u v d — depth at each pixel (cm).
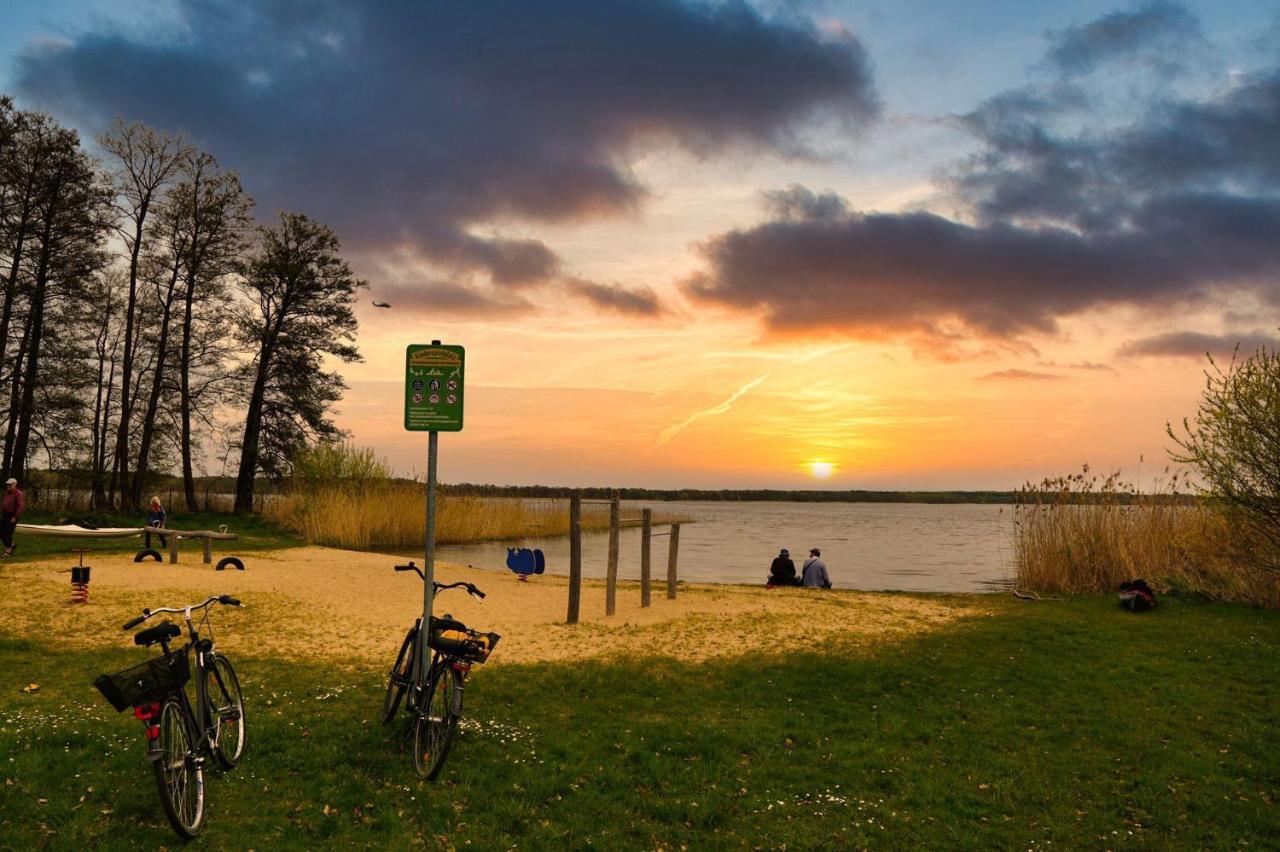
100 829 553
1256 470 1667
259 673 1006
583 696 952
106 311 4116
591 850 568
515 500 4175
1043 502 2077
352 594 1694
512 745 759
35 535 2639
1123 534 1986
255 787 637
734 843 591
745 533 5822
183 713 575
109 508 3862
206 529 3291
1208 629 1420
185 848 537
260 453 4241
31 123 3509
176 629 604
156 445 4303
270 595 1573
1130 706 960
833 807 660
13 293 3488
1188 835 636
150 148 3856
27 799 586
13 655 1038
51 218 3559
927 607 1688
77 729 740
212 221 4019
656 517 6788
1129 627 1441
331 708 857
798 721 874
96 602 1398
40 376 3644
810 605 1672
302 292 4438
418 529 3503
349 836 567
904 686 1031
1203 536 1877
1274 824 654
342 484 3722
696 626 1404
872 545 4472
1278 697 1005
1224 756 807
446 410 793
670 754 760
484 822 598
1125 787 724
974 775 739
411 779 664
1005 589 2333
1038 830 638
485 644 684
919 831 626
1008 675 1091
